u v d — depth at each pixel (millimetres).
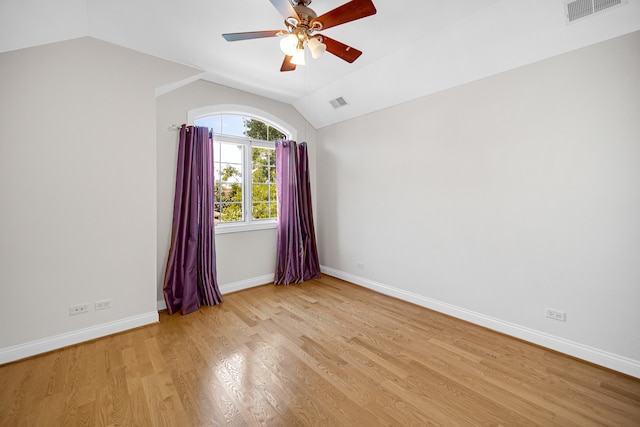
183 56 2777
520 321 2414
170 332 2568
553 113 2178
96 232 2443
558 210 2184
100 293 2469
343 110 3867
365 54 2777
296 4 1834
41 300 2213
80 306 2375
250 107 3760
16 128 2104
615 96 1912
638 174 1850
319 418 1554
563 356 2145
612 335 1968
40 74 2188
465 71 2600
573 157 2100
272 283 4051
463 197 2764
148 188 2711
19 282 2127
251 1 1983
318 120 4344
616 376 1898
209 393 1752
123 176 2568
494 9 2094
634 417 1542
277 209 4027
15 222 2107
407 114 3236
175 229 3016
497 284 2551
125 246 2590
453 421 1529
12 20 1818
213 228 3301
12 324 2107
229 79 3326
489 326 2602
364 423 1518
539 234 2287
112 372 1967
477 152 2641
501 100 2457
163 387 1808
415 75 2885
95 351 2240
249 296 3518
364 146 3785
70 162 2314
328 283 4055
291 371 1980
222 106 3496
